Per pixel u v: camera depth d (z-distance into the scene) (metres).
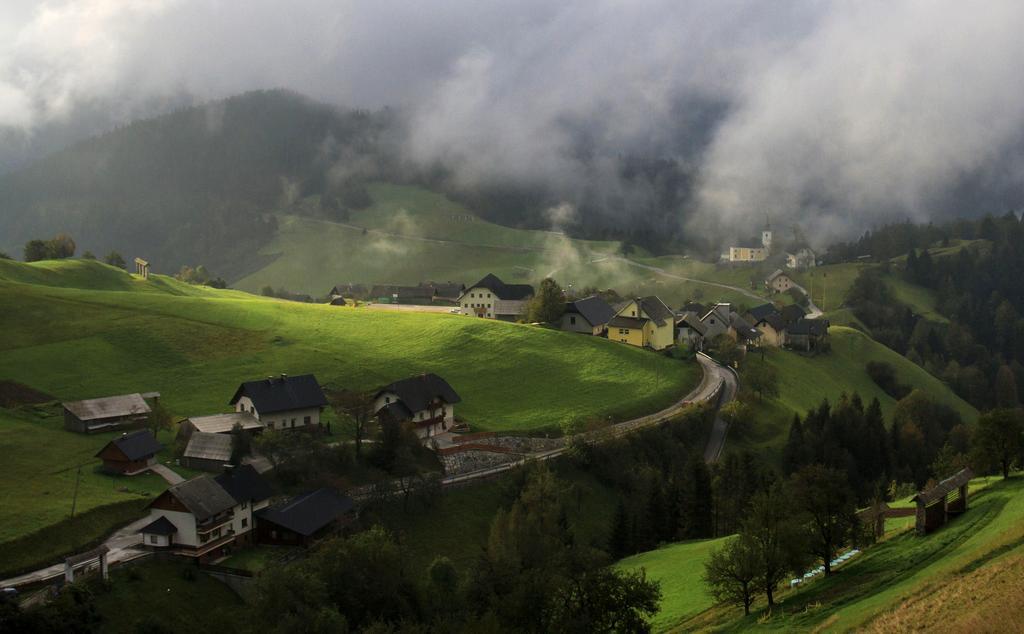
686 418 162.88
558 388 172.00
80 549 89.75
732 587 76.94
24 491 99.62
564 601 70.00
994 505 84.31
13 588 77.31
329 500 104.81
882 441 168.75
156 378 154.62
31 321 175.88
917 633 57.12
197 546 91.31
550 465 133.38
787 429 178.50
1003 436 98.38
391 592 79.88
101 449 117.50
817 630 65.06
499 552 87.56
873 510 89.25
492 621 65.62
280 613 72.94
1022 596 55.72
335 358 172.88
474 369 176.25
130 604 81.38
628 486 137.00
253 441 116.88
